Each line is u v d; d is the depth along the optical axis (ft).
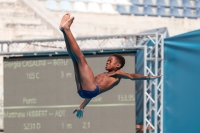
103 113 206.59
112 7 337.31
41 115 214.48
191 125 196.54
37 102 215.10
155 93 199.82
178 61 201.36
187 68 198.29
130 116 203.72
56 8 312.91
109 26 318.04
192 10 362.74
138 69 219.20
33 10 298.97
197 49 194.70
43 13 304.91
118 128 205.05
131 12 341.41
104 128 206.80
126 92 204.13
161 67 202.90
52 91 212.84
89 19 318.24
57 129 212.64
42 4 310.04
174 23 341.62
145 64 199.62
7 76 219.20
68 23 88.22
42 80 214.07
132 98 203.51
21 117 217.36
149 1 352.28
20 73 217.36
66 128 211.41
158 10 351.67
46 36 285.43
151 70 205.98
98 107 207.21
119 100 204.85
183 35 199.21
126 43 229.25
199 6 367.45
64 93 211.41
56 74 212.43
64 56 211.00
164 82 207.41
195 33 195.11
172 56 203.92
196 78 195.21
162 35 202.90
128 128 203.92
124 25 323.78
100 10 331.77
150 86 202.90
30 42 217.56
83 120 209.36
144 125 200.03
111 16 324.60
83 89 91.97
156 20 336.90
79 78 91.40
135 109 203.10
